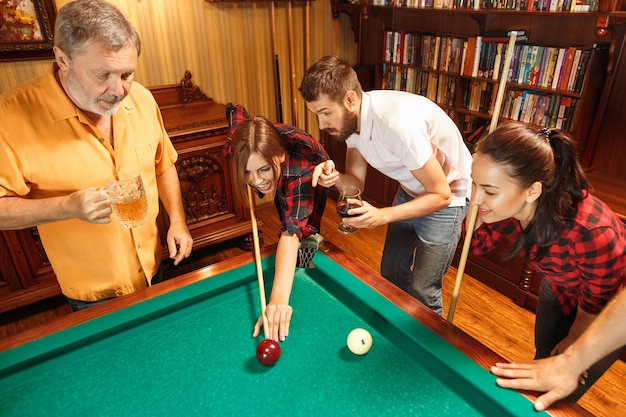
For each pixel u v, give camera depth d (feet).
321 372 3.40
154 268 5.41
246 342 3.71
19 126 4.12
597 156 8.13
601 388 6.33
